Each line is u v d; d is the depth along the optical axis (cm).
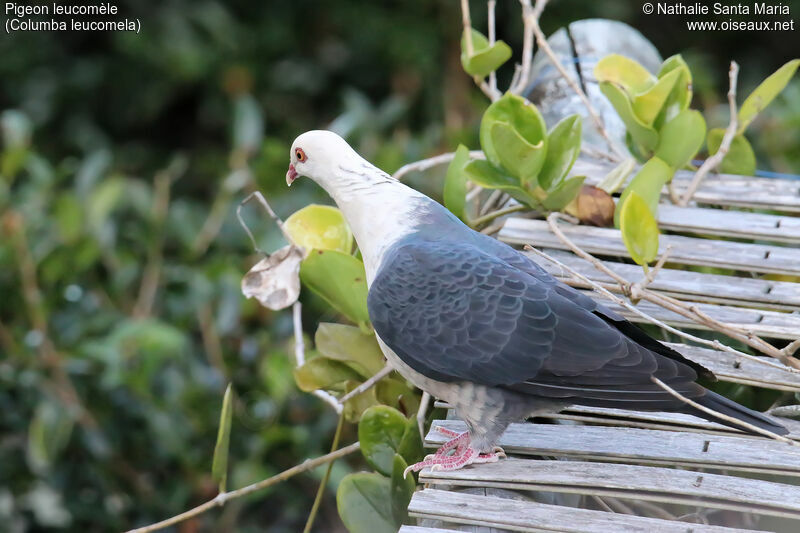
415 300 576
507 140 674
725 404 543
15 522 1026
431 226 608
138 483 1038
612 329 564
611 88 759
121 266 1087
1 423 1002
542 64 956
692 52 1853
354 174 614
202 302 1059
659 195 724
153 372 977
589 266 702
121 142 1814
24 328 1020
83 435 1000
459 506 521
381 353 695
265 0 1789
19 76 1748
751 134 1305
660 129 768
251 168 1255
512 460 570
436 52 1748
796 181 790
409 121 1752
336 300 686
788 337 627
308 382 710
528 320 564
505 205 822
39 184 1091
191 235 1138
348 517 618
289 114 1786
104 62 1761
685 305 615
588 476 543
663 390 546
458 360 569
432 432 615
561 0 1769
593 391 554
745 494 522
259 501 1084
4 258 993
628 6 1827
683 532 499
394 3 1778
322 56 1791
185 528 1034
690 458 556
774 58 1891
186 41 1698
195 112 1841
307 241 717
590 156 851
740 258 696
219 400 1038
